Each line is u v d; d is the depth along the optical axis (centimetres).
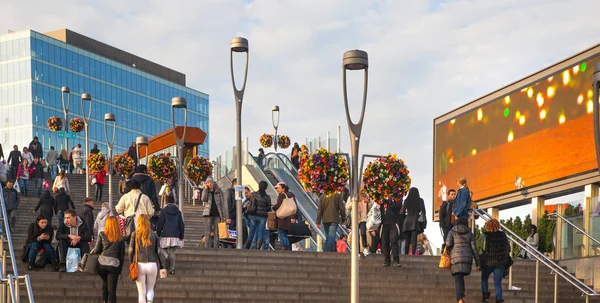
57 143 10350
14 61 10231
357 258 1582
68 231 1884
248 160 3903
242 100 2373
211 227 2217
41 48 10288
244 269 1956
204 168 3362
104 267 1561
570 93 2606
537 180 2738
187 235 3047
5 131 10256
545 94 2719
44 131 10225
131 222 1845
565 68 2630
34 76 10150
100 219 2067
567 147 2609
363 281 1942
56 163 4300
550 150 2684
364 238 2338
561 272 2186
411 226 2238
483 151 3025
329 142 4059
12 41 10281
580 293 2086
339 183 1994
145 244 1548
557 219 2386
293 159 4184
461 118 3162
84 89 10769
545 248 2441
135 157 4406
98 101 10950
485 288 1848
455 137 3195
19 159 3469
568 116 2608
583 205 2291
